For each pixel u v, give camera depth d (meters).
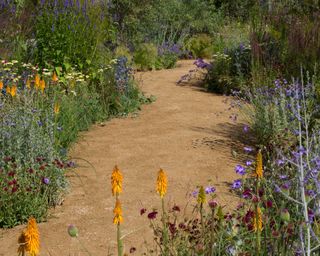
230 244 3.57
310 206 3.90
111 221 4.93
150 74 13.79
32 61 9.07
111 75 9.41
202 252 3.24
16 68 8.30
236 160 6.50
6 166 5.23
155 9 18.02
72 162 6.15
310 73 8.32
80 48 9.44
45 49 9.15
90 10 9.97
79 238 4.62
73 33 9.35
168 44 17.23
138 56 14.72
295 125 6.20
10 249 4.41
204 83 11.76
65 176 5.86
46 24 9.29
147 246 4.39
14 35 9.31
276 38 9.70
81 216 5.06
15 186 4.87
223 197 5.25
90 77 9.29
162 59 15.19
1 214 4.82
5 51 8.77
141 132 7.82
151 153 6.84
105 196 5.51
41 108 6.66
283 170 4.88
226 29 19.27
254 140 7.30
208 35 19.23
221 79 10.92
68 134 7.01
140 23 17.28
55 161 5.41
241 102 8.91
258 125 7.14
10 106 6.18
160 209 5.13
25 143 5.48
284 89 7.28
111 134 7.75
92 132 7.87
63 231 4.76
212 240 3.25
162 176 2.99
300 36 8.95
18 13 9.92
